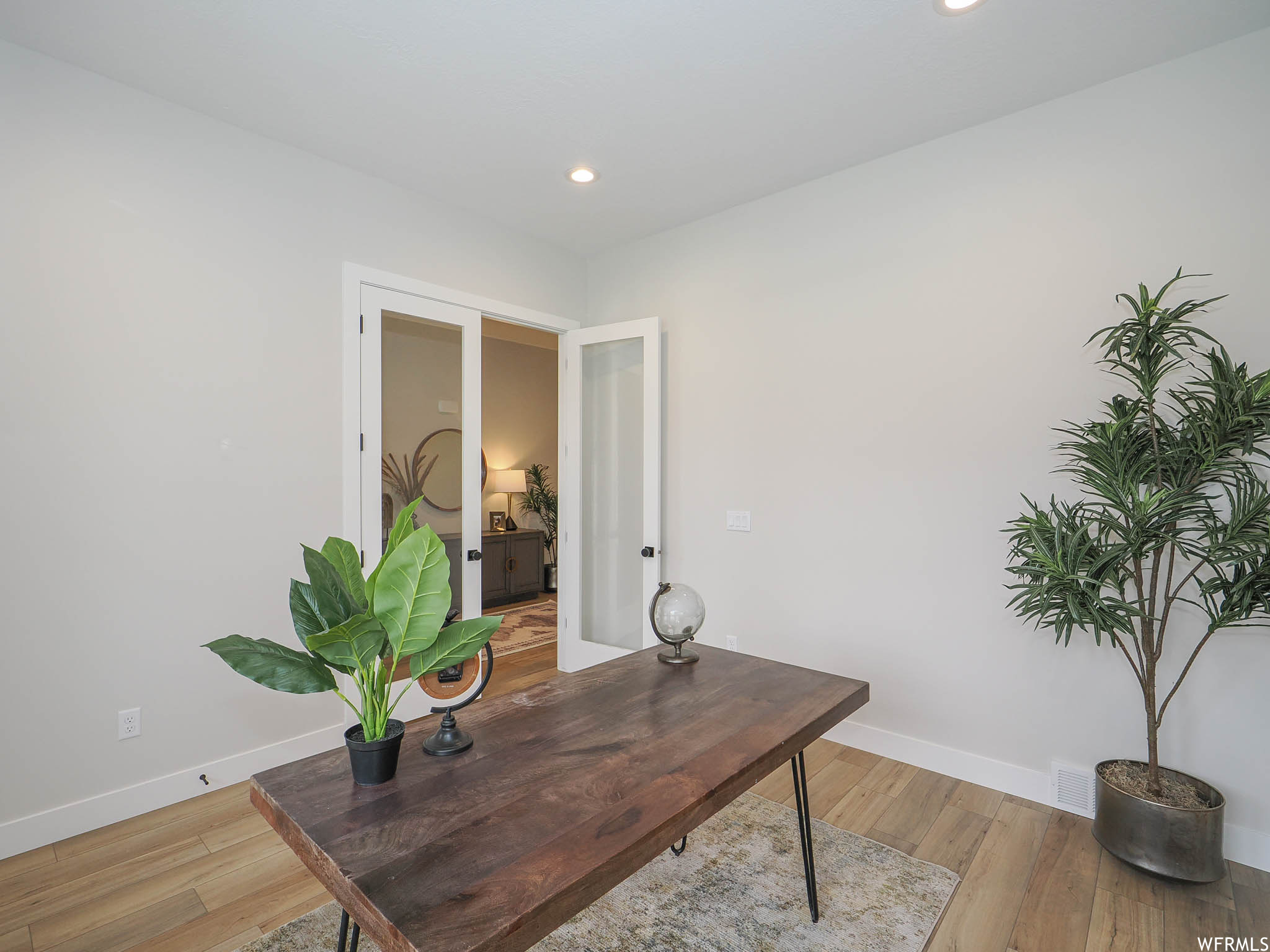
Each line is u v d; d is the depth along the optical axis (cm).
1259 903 181
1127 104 219
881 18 189
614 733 146
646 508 349
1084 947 164
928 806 236
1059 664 234
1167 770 211
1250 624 193
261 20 189
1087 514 226
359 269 288
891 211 275
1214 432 180
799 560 305
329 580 120
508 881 93
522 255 362
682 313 353
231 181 250
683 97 231
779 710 161
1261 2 182
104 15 187
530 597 645
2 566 201
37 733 208
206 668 244
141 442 228
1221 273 204
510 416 686
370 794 118
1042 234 237
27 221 205
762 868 197
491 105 236
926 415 265
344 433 284
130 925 171
